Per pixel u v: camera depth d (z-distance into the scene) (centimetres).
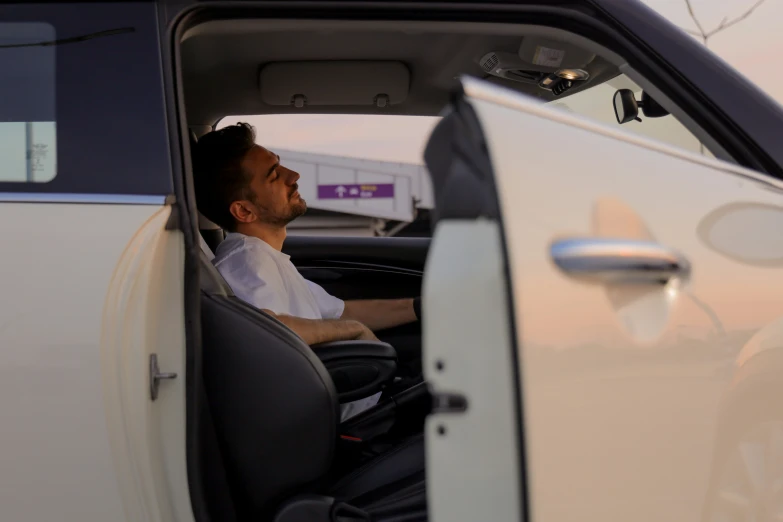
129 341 110
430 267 91
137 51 122
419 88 225
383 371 165
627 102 159
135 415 110
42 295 110
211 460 126
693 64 136
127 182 118
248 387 130
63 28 122
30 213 114
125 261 111
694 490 106
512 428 87
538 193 99
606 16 136
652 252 104
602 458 97
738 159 134
